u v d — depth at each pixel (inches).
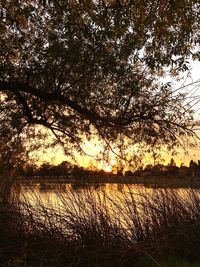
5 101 520.7
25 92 518.6
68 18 453.4
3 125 516.4
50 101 518.9
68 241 328.2
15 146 515.8
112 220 342.0
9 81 485.4
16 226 333.4
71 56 452.8
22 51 476.4
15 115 510.3
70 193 355.9
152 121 493.4
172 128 484.7
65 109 525.0
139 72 479.5
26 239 327.0
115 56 454.3
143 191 378.9
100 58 453.4
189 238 355.9
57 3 446.3
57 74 477.4
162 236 349.7
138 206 357.4
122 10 418.9
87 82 480.7
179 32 428.8
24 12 451.8
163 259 329.4
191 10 418.6
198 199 387.5
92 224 335.6
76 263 313.4
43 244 323.3
